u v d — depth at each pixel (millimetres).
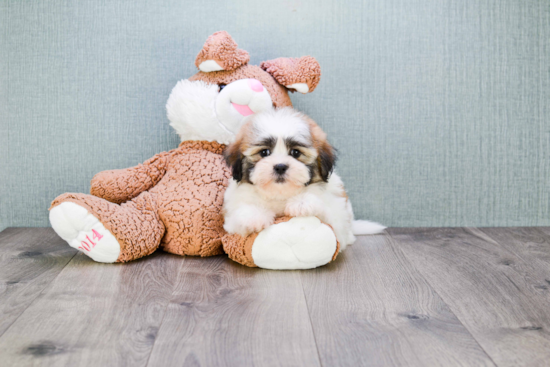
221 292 1294
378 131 2027
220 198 1639
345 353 974
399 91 2010
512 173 2074
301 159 1436
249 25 1959
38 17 1941
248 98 1633
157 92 1984
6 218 2043
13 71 1971
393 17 1978
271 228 1437
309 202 1424
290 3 1954
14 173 2021
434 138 2041
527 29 2006
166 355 960
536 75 2031
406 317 1143
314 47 1977
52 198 2035
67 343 1004
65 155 2012
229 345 1001
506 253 1683
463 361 945
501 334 1061
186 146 1761
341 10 1966
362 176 2047
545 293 1307
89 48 1957
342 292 1300
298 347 996
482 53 2008
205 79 1699
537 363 938
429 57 1999
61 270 1469
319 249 1437
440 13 1983
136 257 1557
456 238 1887
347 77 1994
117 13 1940
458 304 1226
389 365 932
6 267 1495
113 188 1667
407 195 2066
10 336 1031
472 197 2078
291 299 1247
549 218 2088
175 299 1243
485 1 1987
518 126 2051
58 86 1977
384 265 1538
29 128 1998
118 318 1124
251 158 1438
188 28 1957
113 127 1998
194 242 1595
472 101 2029
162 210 1625
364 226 1909
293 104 1988
